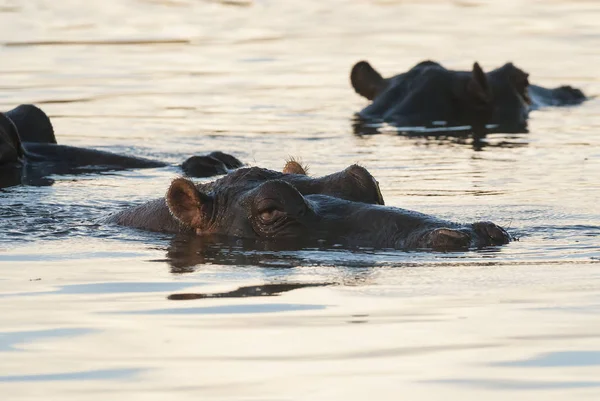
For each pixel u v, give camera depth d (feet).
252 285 54.75
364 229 62.03
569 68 153.89
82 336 47.37
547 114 123.54
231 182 67.97
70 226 70.44
